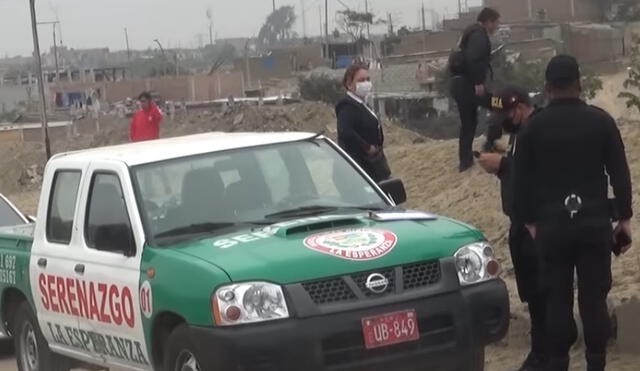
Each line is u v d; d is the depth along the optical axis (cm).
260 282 659
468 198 1400
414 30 6419
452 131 3938
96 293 789
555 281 708
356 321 662
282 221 752
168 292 695
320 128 3575
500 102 781
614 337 841
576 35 4578
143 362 752
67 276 829
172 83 7038
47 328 879
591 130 689
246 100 4966
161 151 812
